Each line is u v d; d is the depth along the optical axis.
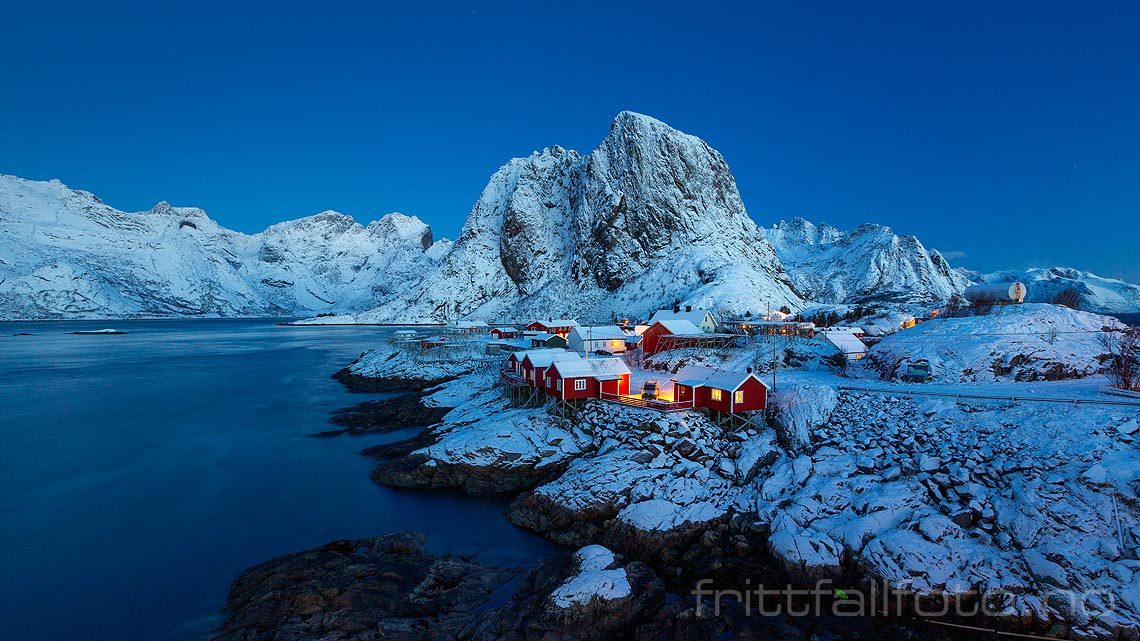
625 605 18.53
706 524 24.77
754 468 29.69
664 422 32.03
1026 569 19.50
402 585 20.56
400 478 32.75
